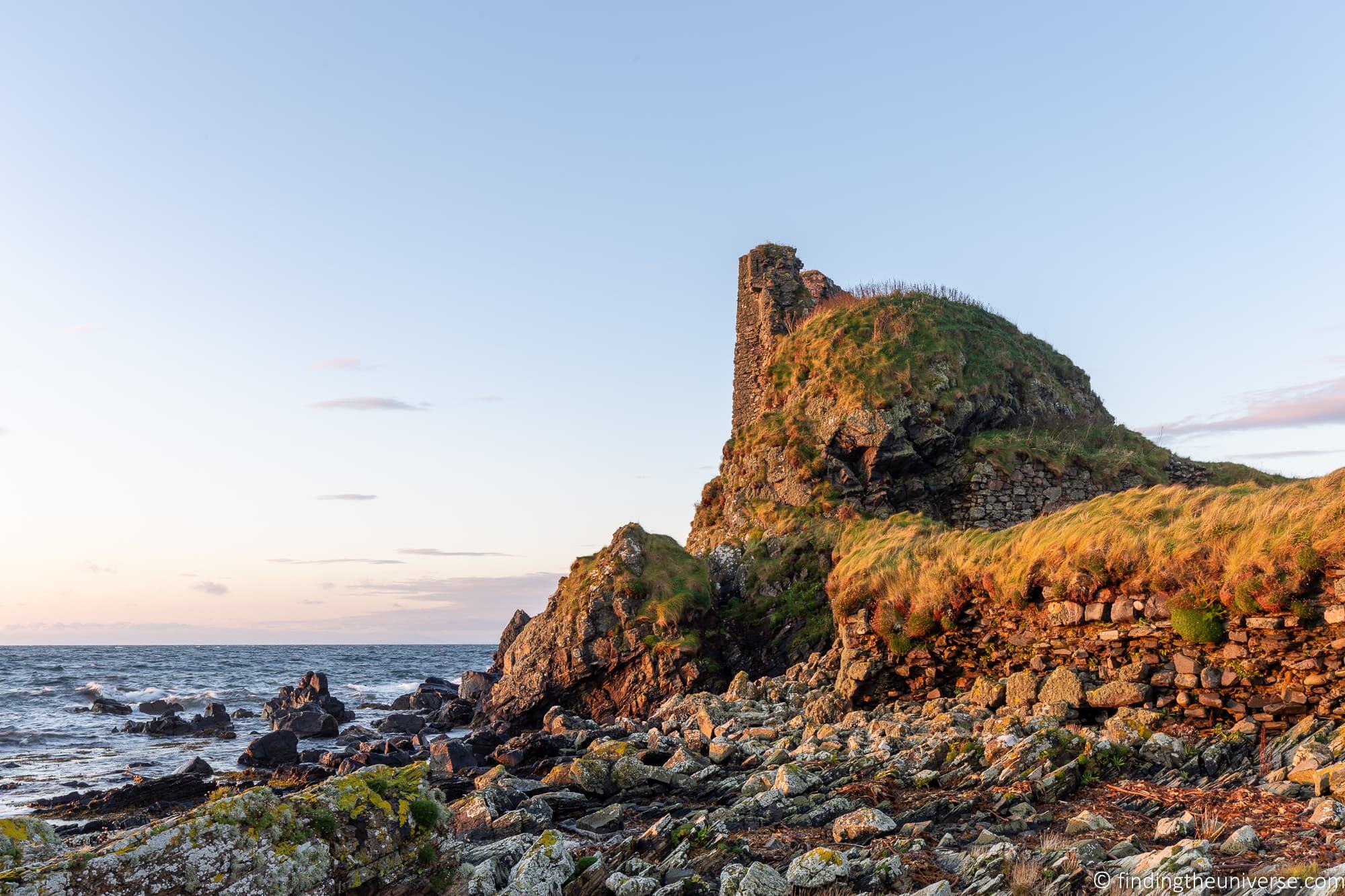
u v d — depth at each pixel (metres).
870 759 14.84
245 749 31.45
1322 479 15.32
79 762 31.47
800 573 32.25
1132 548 16.45
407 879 8.40
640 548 32.06
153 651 172.25
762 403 41.62
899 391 36.12
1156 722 15.16
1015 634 18.62
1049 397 39.97
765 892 9.38
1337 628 13.66
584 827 13.56
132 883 6.79
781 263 47.66
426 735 35.31
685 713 23.73
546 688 30.66
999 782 13.05
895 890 9.44
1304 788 11.48
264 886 7.33
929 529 24.77
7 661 101.25
